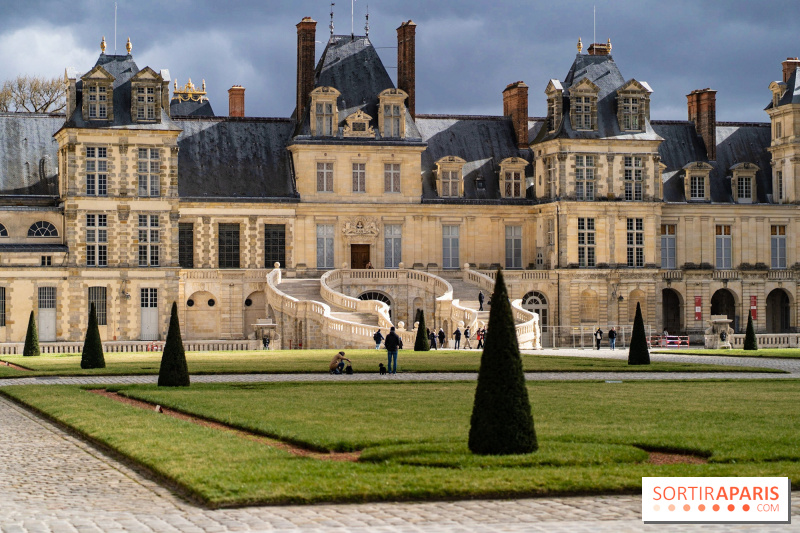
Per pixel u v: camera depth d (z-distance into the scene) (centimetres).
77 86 9281
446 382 4569
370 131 10144
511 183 10581
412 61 10469
